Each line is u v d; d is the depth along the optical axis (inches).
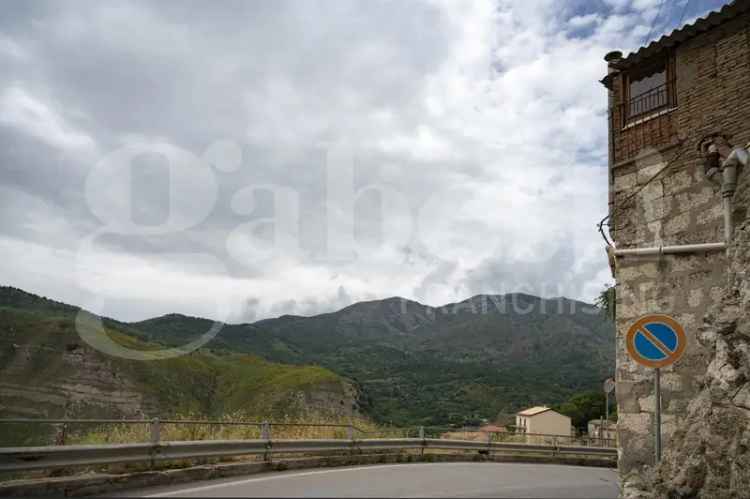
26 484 316.8
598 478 584.1
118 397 2778.1
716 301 425.4
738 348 342.3
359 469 535.8
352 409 3107.8
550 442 1000.2
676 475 366.3
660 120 482.6
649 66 504.4
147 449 394.9
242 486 380.8
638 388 465.1
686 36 463.2
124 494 339.0
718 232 430.3
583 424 2340.1
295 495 344.2
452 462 708.0
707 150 443.8
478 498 377.4
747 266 356.5
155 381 3048.7
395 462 654.5
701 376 426.6
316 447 571.2
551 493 430.0
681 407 434.6
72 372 2746.1
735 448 323.0
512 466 693.3
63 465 336.8
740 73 430.0
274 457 532.4
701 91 454.6
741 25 434.3
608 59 529.3
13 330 2834.6
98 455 360.5
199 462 454.9
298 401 3053.6
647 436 452.1
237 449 478.3
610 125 523.5
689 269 447.8
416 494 375.6
